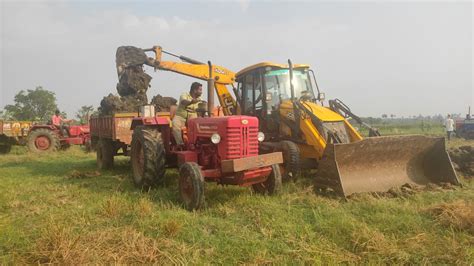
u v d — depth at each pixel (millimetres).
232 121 4934
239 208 4719
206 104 6273
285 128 7238
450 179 6020
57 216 4422
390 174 6008
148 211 4457
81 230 3904
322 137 6434
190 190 4832
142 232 3758
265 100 7488
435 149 6203
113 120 7926
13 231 3896
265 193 5367
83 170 8547
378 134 6977
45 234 3613
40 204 5121
